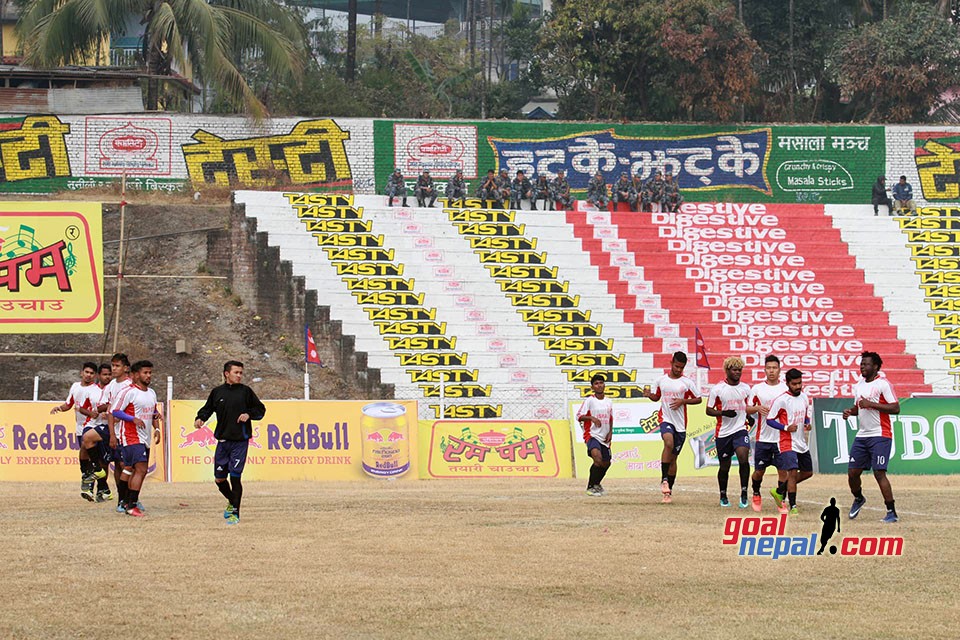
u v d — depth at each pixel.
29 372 73.75
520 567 25.58
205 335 78.06
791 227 92.94
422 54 156.38
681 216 91.38
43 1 101.69
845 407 59.75
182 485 51.41
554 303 82.75
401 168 99.94
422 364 76.69
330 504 39.81
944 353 82.94
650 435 59.12
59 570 24.83
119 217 88.00
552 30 117.56
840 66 117.69
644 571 25.28
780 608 21.62
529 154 101.25
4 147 95.44
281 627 19.64
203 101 122.50
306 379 61.28
